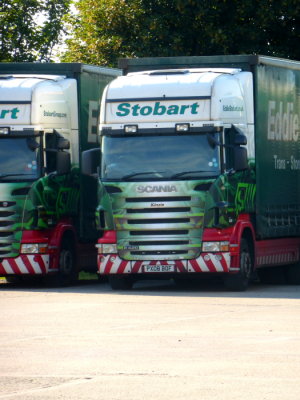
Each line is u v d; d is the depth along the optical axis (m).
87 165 35.56
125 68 38.72
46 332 23.88
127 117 34.94
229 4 54.84
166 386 16.81
